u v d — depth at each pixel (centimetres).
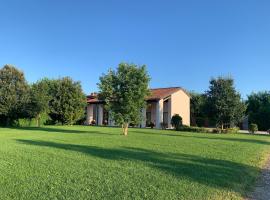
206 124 5888
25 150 1689
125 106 3061
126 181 1014
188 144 2148
